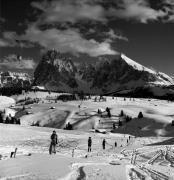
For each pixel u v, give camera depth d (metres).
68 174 16.16
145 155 42.81
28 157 24.00
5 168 17.39
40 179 14.45
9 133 96.88
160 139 109.56
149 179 17.12
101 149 60.78
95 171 18.17
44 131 118.94
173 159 37.59
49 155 26.69
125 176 16.94
